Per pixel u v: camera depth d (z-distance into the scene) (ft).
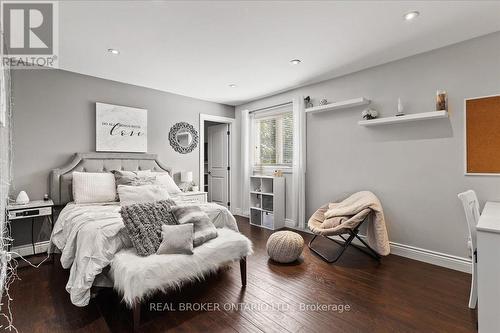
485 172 8.32
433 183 9.45
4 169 7.80
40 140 10.73
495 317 5.01
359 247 11.10
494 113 8.15
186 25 7.68
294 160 14.11
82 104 11.83
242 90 14.56
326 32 8.15
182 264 6.33
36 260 9.80
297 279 8.25
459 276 8.41
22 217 9.12
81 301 5.93
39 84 10.71
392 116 10.44
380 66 10.80
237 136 18.37
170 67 11.04
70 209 9.25
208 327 5.82
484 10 6.96
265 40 8.68
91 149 12.09
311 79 12.67
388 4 6.70
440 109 8.81
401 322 6.01
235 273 8.75
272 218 14.73
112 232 6.60
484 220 5.70
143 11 6.92
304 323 5.98
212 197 19.76
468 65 8.63
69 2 6.46
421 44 8.98
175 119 15.23
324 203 13.00
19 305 6.67
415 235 9.91
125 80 12.74
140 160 13.43
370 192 10.66
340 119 12.26
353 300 6.98
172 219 7.67
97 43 8.74
